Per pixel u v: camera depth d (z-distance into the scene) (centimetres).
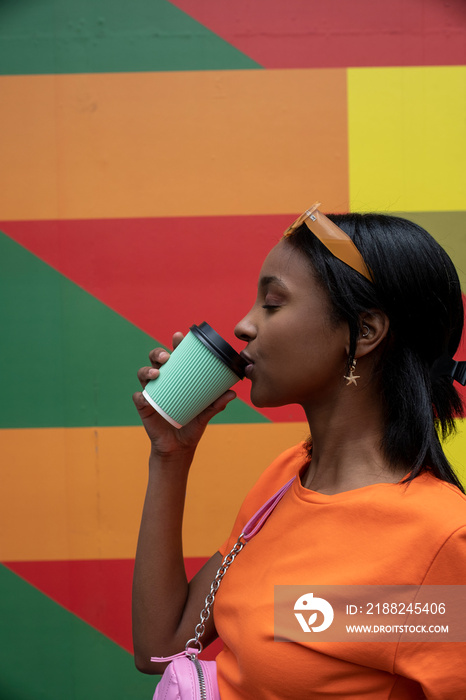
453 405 88
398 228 82
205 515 184
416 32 181
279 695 75
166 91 183
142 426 186
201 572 107
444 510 71
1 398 186
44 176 185
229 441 184
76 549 185
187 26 183
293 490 87
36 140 184
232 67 183
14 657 185
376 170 183
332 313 80
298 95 183
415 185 183
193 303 185
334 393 83
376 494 76
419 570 70
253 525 95
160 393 94
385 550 72
